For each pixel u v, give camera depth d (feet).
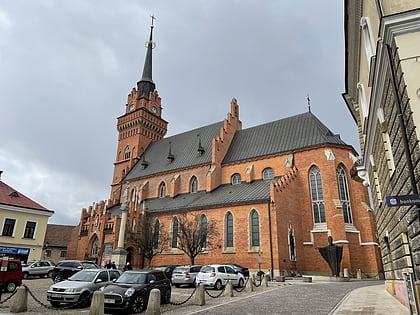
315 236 136.05
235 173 169.78
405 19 35.37
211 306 54.85
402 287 47.78
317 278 118.01
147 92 255.50
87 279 58.90
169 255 151.33
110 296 50.08
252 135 184.03
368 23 50.16
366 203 140.05
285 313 45.52
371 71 44.96
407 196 30.25
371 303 51.93
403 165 37.37
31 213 154.51
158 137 248.32
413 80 33.60
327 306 51.16
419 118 32.32
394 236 51.29
